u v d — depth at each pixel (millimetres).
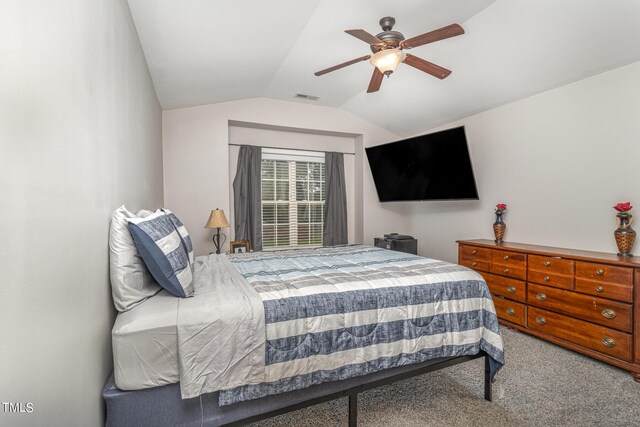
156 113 3166
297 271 2043
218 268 2111
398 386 2057
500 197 3605
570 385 2035
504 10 2297
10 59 627
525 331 2824
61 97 861
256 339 1375
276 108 4305
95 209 1150
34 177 712
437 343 1783
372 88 2826
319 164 4945
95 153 1161
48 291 771
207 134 3945
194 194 3893
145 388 1223
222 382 1312
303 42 2742
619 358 2160
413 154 4074
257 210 4418
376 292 1697
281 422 1715
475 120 3902
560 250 2756
